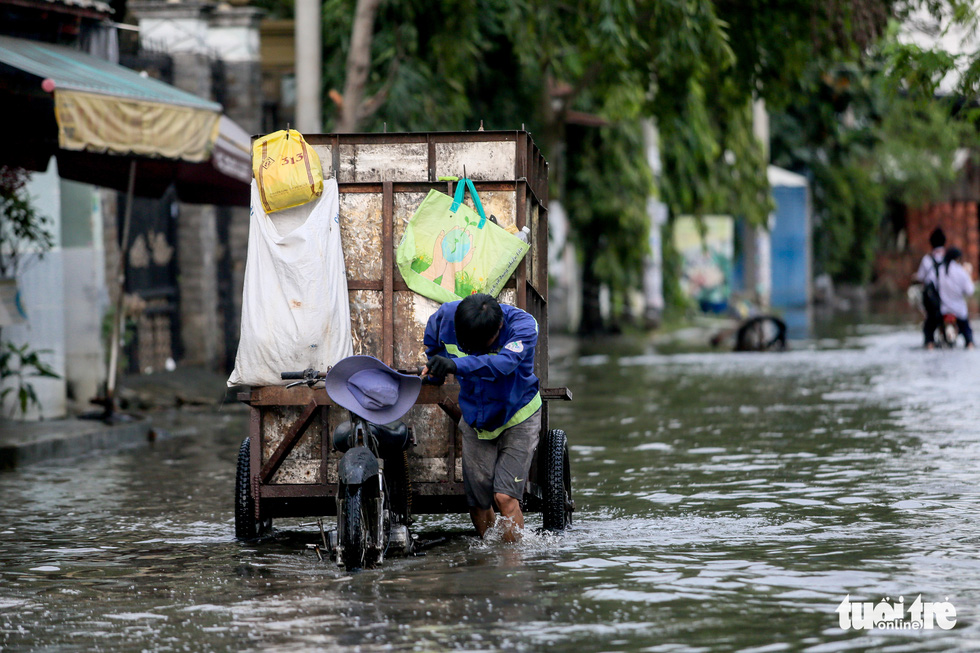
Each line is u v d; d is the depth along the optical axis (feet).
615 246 331.98
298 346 82.89
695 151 302.66
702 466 121.80
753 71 224.12
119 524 98.63
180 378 205.57
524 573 75.92
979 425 143.43
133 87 130.11
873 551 80.74
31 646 63.16
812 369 226.99
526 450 83.51
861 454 125.49
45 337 158.40
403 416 86.22
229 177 165.27
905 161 512.22
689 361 259.39
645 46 193.67
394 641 61.87
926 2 187.11
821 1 204.23
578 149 321.52
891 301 586.04
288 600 70.90
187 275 219.20
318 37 185.16
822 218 515.09
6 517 102.37
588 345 327.67
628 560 79.36
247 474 89.15
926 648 59.26
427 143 88.02
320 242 83.56
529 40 209.97
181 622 66.90
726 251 439.63
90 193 170.50
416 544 83.56
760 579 73.36
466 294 84.74
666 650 59.52
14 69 128.36
